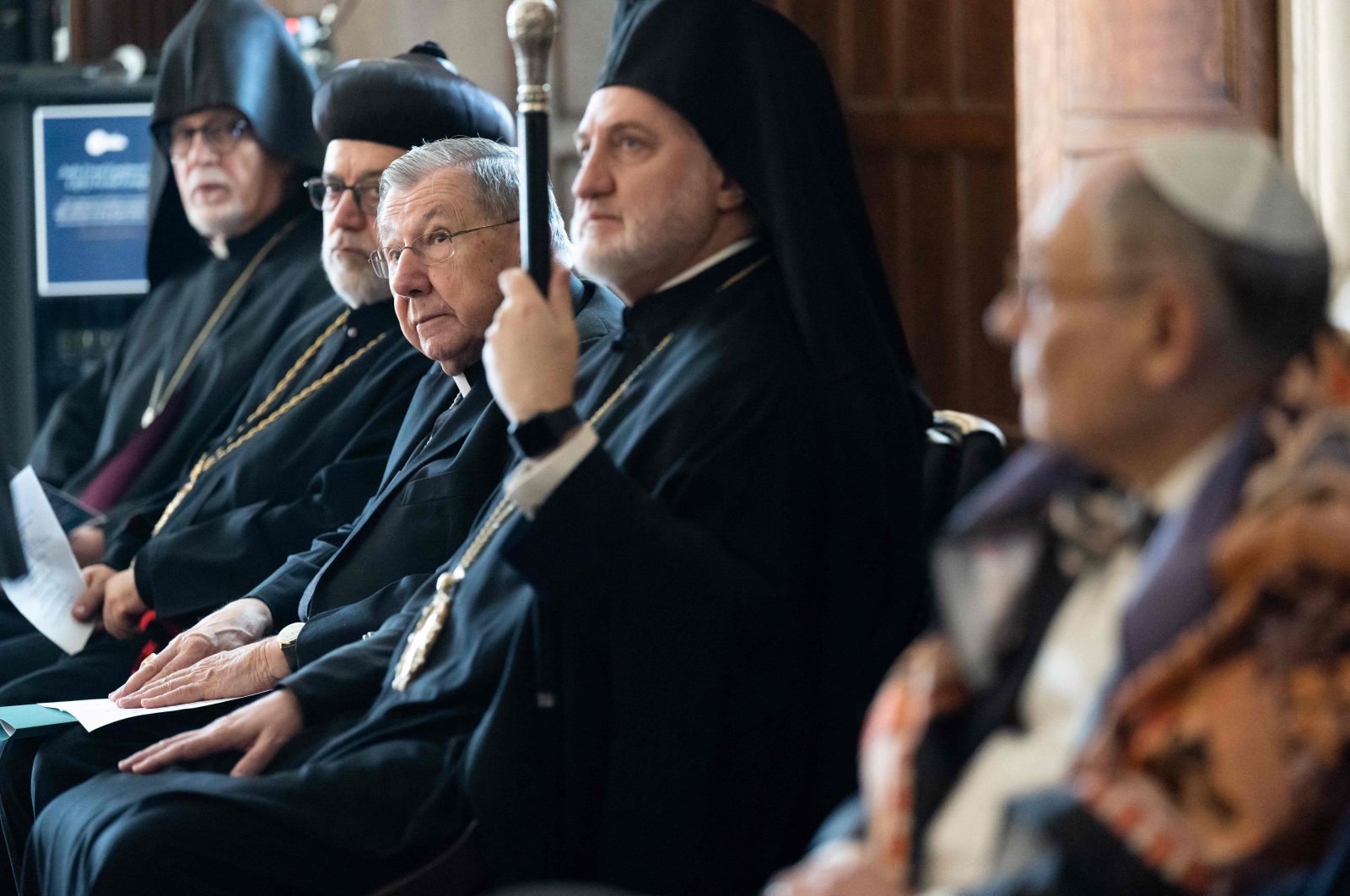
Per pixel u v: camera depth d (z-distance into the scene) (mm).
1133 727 2486
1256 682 2404
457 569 5383
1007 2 8938
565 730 4527
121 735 5812
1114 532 2781
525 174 4723
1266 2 8461
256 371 9008
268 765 5113
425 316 6164
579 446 4367
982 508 2934
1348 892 2611
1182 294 2568
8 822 6000
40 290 12078
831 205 5109
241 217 9438
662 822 4441
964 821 2789
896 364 5277
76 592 7770
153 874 4375
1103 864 2418
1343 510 2412
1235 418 2650
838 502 4836
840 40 8828
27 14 13867
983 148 9008
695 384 4836
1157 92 8695
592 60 10328
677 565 4395
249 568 7406
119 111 12070
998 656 2832
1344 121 7941
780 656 4617
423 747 4809
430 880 4570
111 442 9594
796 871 2982
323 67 11773
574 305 6367
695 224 5148
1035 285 2730
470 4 10734
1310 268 2555
